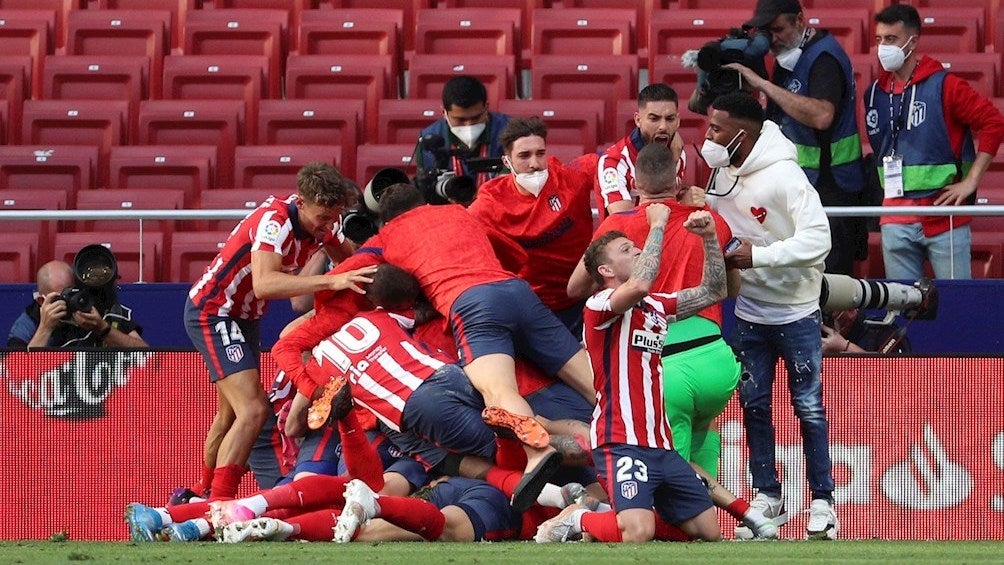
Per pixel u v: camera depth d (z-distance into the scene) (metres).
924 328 29.33
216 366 24.42
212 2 44.19
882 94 30.91
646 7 42.12
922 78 30.44
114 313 27.75
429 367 22.23
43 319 27.38
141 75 40.88
